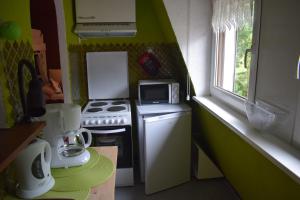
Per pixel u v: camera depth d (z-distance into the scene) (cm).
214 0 209
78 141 146
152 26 283
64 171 124
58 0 207
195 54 232
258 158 147
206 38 230
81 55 277
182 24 224
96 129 231
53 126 123
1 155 76
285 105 122
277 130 132
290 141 121
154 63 286
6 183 109
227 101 204
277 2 124
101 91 284
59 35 217
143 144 242
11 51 121
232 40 197
